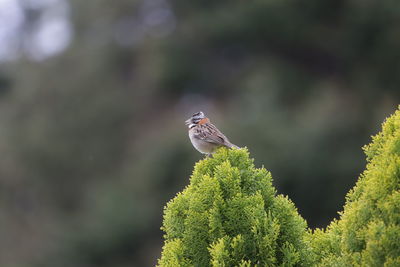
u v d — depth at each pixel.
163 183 27.56
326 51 31.64
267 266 6.15
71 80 34.81
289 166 25.55
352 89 30.28
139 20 36.00
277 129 26.52
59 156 32.75
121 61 35.56
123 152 32.94
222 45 32.72
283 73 30.70
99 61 35.19
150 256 26.86
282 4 30.42
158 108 34.16
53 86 34.69
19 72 36.28
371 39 29.91
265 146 25.91
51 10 38.81
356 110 28.78
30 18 39.84
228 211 6.31
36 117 33.75
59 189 32.50
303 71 31.83
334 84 31.48
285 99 30.50
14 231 30.55
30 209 32.28
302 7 30.61
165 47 32.78
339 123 27.28
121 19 36.16
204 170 6.66
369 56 30.30
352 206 6.41
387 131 6.59
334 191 25.73
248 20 30.86
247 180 6.50
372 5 29.27
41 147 32.81
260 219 6.24
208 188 6.37
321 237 6.71
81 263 27.55
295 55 32.34
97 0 36.31
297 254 6.21
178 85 33.88
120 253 27.42
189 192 6.62
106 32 35.91
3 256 29.56
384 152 6.30
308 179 25.67
